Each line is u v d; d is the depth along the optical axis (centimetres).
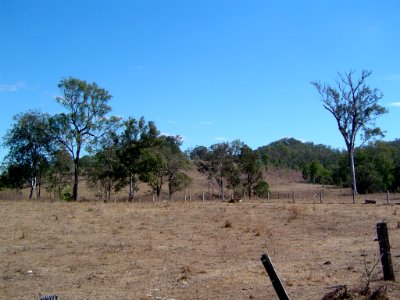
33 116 6431
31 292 1006
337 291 836
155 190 6788
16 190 7112
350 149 5797
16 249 1609
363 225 2141
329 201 4522
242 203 4216
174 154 6525
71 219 2686
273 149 16962
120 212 3164
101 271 1219
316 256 1356
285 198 5728
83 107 5972
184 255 1446
